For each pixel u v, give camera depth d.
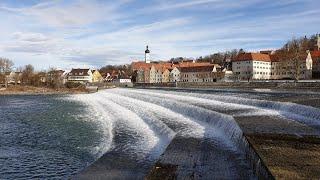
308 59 171.50
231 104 56.97
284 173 19.62
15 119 61.69
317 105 44.09
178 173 24.39
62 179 27.69
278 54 194.75
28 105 93.62
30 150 36.91
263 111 46.75
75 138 42.44
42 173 29.25
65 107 83.19
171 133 39.47
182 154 29.20
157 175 24.03
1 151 36.56
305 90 82.12
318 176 19.12
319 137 29.50
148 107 65.94
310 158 22.73
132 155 32.41
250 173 24.31
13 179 27.84
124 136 41.56
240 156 28.42
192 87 129.75
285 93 68.31
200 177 23.56
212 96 69.06
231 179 23.08
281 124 35.88
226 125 39.56
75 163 31.92
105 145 38.19
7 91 181.12
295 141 27.89
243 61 193.38
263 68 194.12
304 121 37.97
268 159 22.47
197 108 51.19
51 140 41.75
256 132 31.39
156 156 32.00
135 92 110.12
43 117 63.44
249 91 82.25
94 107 80.81
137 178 26.11
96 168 28.70
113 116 60.38
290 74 175.50
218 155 28.78
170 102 64.56
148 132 43.50
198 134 37.25
